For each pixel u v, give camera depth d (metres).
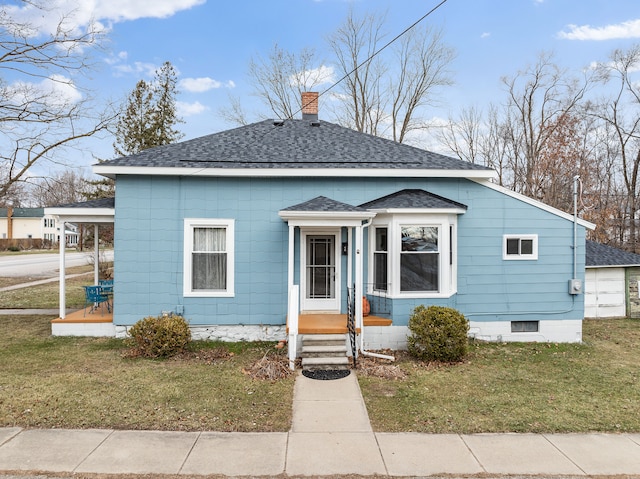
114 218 10.58
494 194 10.86
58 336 10.66
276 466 4.80
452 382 7.71
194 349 9.61
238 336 10.45
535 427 5.88
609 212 28.05
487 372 8.34
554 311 10.96
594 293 15.46
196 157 10.62
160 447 5.16
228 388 7.17
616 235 28.61
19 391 6.76
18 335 10.84
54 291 19.48
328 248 10.78
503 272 10.87
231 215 10.44
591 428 5.88
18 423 5.69
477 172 10.55
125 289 10.29
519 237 10.88
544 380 7.90
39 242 62.03
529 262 10.91
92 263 30.33
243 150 11.21
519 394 7.14
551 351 10.07
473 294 10.83
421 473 4.71
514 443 5.43
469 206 10.83
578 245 10.95
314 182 10.61
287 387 7.35
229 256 10.42
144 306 10.31
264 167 10.27
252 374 7.92
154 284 10.30
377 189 10.72
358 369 8.45
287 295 10.52
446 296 10.07
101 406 6.27
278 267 10.52
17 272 28.66
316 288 10.77
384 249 10.38
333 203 9.88
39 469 4.63
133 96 28.53
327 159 10.86
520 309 10.91
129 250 10.27
